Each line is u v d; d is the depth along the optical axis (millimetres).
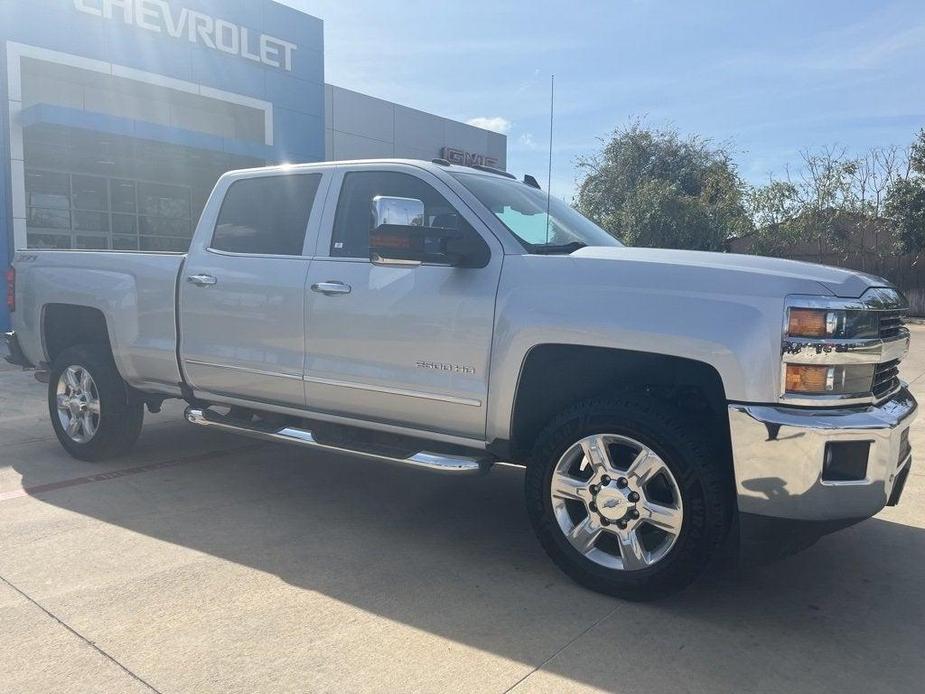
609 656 2881
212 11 17500
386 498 4852
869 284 3266
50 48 14719
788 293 3027
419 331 3824
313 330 4215
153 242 17938
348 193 4324
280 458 5789
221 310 4633
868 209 27672
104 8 15430
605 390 3705
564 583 3547
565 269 3490
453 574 3631
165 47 16594
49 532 4094
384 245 3596
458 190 3953
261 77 18797
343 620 3123
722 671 2795
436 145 25734
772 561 3150
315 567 3680
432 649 2900
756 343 3016
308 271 4273
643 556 3281
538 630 3072
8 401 8055
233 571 3607
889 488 3096
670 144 31219
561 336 3396
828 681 2746
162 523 4270
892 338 3385
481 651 2895
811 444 2922
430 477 5387
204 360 4730
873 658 2918
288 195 4582
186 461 5648
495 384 3611
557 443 3443
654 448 3184
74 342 5934
